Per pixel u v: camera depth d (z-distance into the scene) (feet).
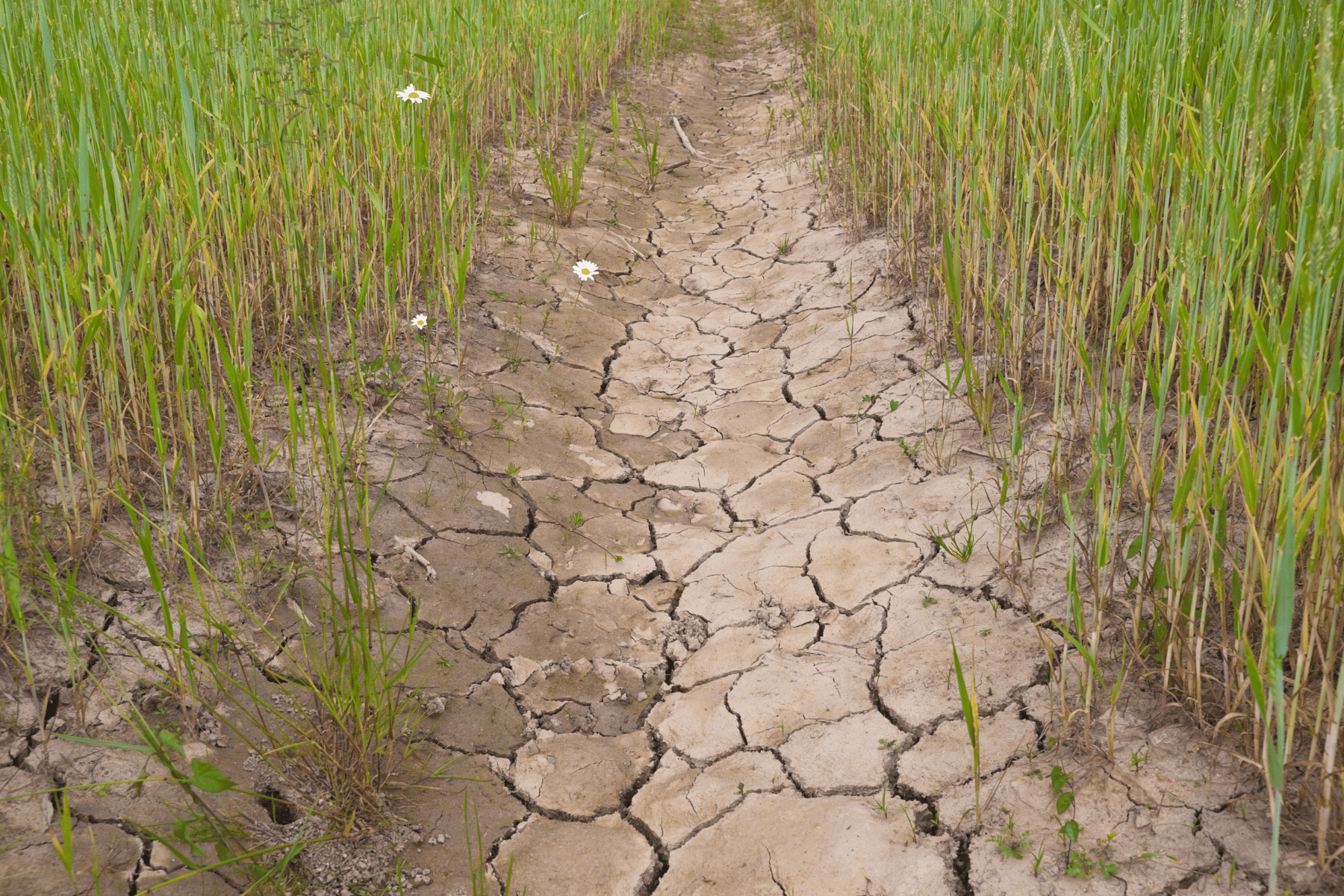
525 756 7.97
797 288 16.46
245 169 11.76
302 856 6.57
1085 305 9.68
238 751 7.14
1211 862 5.87
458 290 13.10
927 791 6.98
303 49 14.34
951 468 10.71
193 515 8.39
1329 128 5.23
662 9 36.91
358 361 11.94
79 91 10.12
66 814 5.31
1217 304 6.68
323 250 11.53
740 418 13.26
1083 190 10.30
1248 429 6.40
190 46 12.73
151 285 9.04
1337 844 5.68
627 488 11.92
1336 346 5.45
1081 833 6.28
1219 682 6.70
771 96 29.30
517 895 6.71
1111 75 10.25
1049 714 7.25
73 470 8.75
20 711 6.84
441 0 21.15
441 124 16.92
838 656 8.69
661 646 9.42
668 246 19.33
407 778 7.47
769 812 7.22
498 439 12.07
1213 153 7.14
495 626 9.28
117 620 7.70
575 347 14.89
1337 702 5.20
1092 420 8.39
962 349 11.07
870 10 21.75
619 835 7.32
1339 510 5.45
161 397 9.52
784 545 10.48
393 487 10.50
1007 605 8.53
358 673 7.69
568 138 23.82
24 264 8.23
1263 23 8.03
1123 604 7.86
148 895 5.98
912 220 14.49
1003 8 14.02
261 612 8.32
